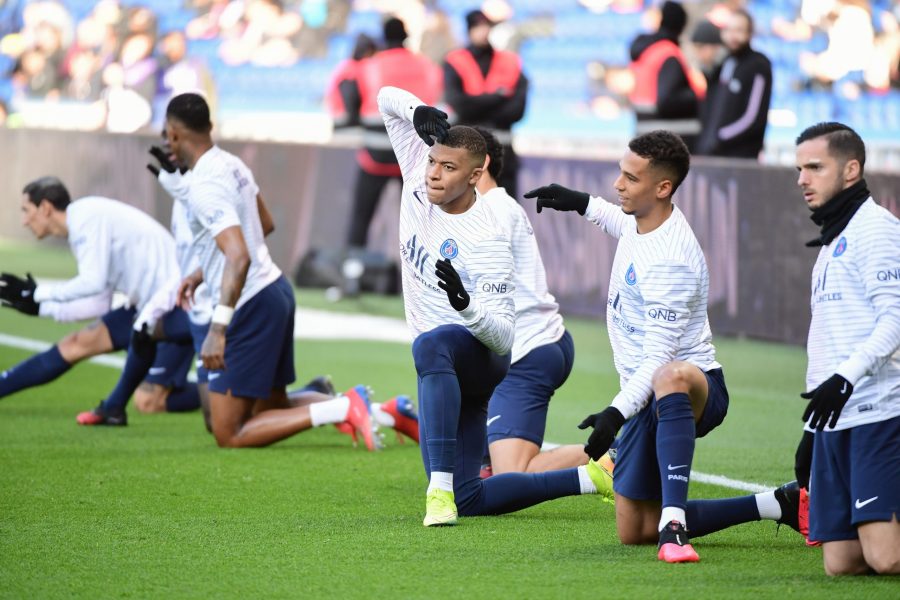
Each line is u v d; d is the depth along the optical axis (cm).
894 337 926
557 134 4312
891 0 4047
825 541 978
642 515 1072
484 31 2925
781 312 2433
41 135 4162
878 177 2234
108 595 924
